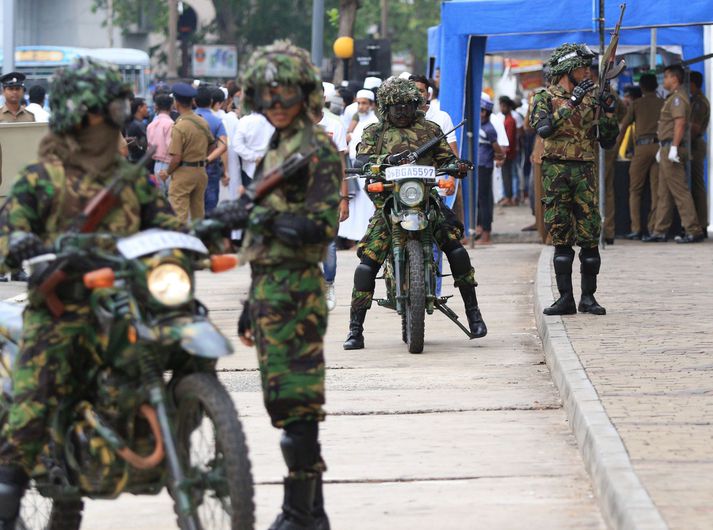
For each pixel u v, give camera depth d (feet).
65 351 36.24
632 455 45.03
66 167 36.73
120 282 35.09
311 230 37.76
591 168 79.25
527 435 55.11
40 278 35.73
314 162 38.22
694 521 37.52
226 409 34.88
